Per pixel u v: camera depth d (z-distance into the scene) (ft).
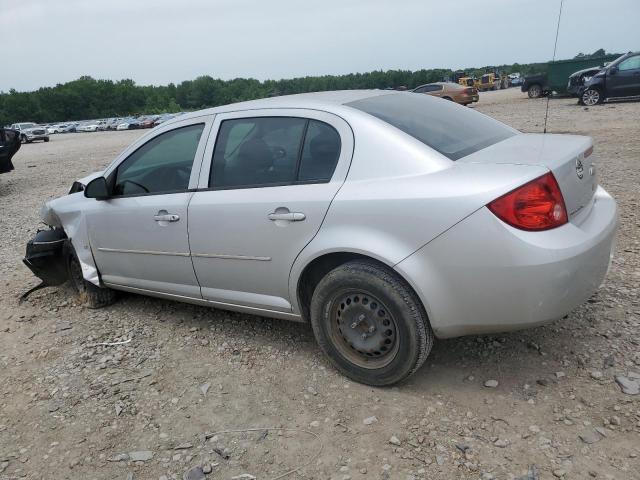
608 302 12.82
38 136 142.20
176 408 10.45
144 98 419.13
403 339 9.70
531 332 11.80
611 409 9.12
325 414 9.82
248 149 11.56
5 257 22.33
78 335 14.06
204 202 11.87
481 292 8.88
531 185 8.64
